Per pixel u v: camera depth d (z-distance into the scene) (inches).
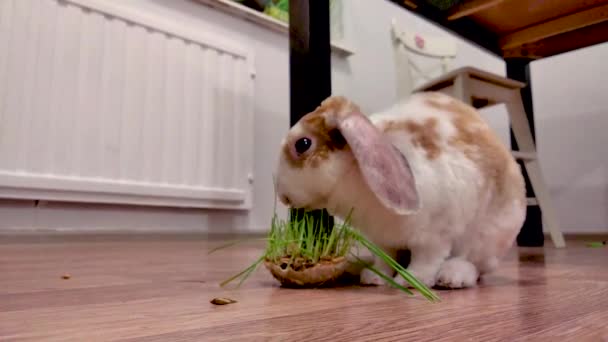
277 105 66.7
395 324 15.1
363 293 21.3
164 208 56.0
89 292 20.7
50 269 28.5
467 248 24.5
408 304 18.5
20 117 45.2
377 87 78.7
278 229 24.4
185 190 54.8
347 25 73.8
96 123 49.4
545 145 89.6
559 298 20.1
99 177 49.5
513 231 24.9
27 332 13.8
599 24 57.4
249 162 61.0
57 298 19.2
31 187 45.5
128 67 51.7
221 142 58.4
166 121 54.1
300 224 25.2
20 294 20.1
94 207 51.4
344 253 23.6
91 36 49.4
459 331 14.2
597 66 84.4
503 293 21.6
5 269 28.3
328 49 32.4
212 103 57.9
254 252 42.4
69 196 47.8
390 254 24.7
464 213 23.0
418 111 24.6
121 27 51.3
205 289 21.9
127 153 51.3
